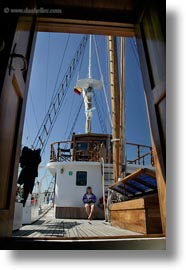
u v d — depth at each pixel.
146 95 2.49
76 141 9.55
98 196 8.36
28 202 4.77
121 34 2.95
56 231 3.35
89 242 1.85
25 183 3.67
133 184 4.37
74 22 2.73
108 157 8.72
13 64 1.64
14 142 1.99
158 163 2.22
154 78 2.26
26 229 3.58
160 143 2.12
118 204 4.40
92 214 7.50
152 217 2.91
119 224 4.27
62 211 8.08
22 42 1.91
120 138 5.41
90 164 8.58
